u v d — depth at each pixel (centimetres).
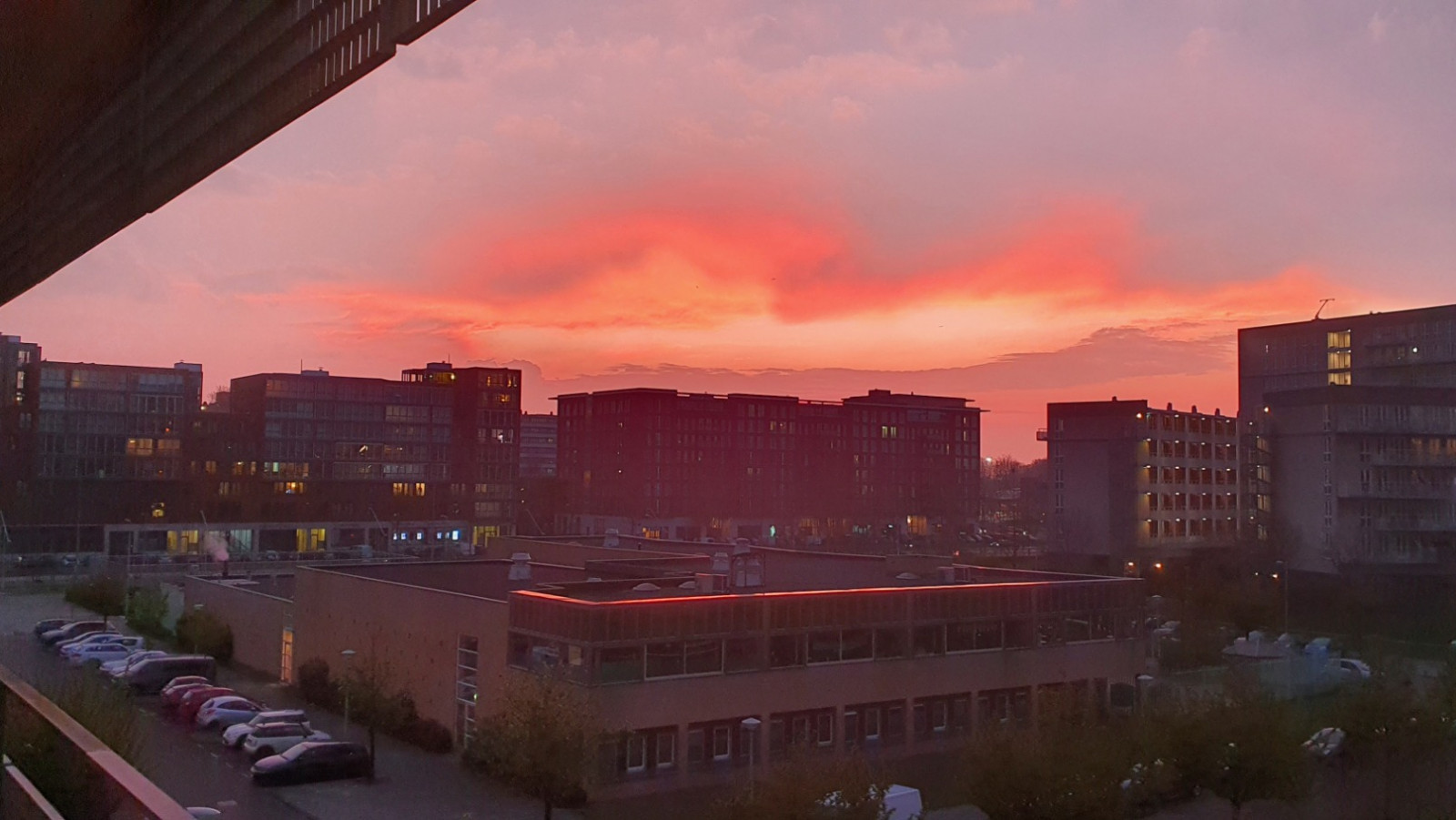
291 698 5147
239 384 14400
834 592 4269
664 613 3841
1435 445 9038
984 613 4656
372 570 5541
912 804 3155
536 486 17212
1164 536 10231
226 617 6384
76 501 12531
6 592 9144
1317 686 5484
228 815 3316
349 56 715
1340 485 9050
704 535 16388
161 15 873
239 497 13538
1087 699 4228
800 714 4131
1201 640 6350
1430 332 9325
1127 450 10219
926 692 4459
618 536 7875
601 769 3612
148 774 3084
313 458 14088
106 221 1041
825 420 17738
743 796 2898
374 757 3862
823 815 2689
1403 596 8156
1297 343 10100
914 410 18638
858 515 17838
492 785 3744
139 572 10575
